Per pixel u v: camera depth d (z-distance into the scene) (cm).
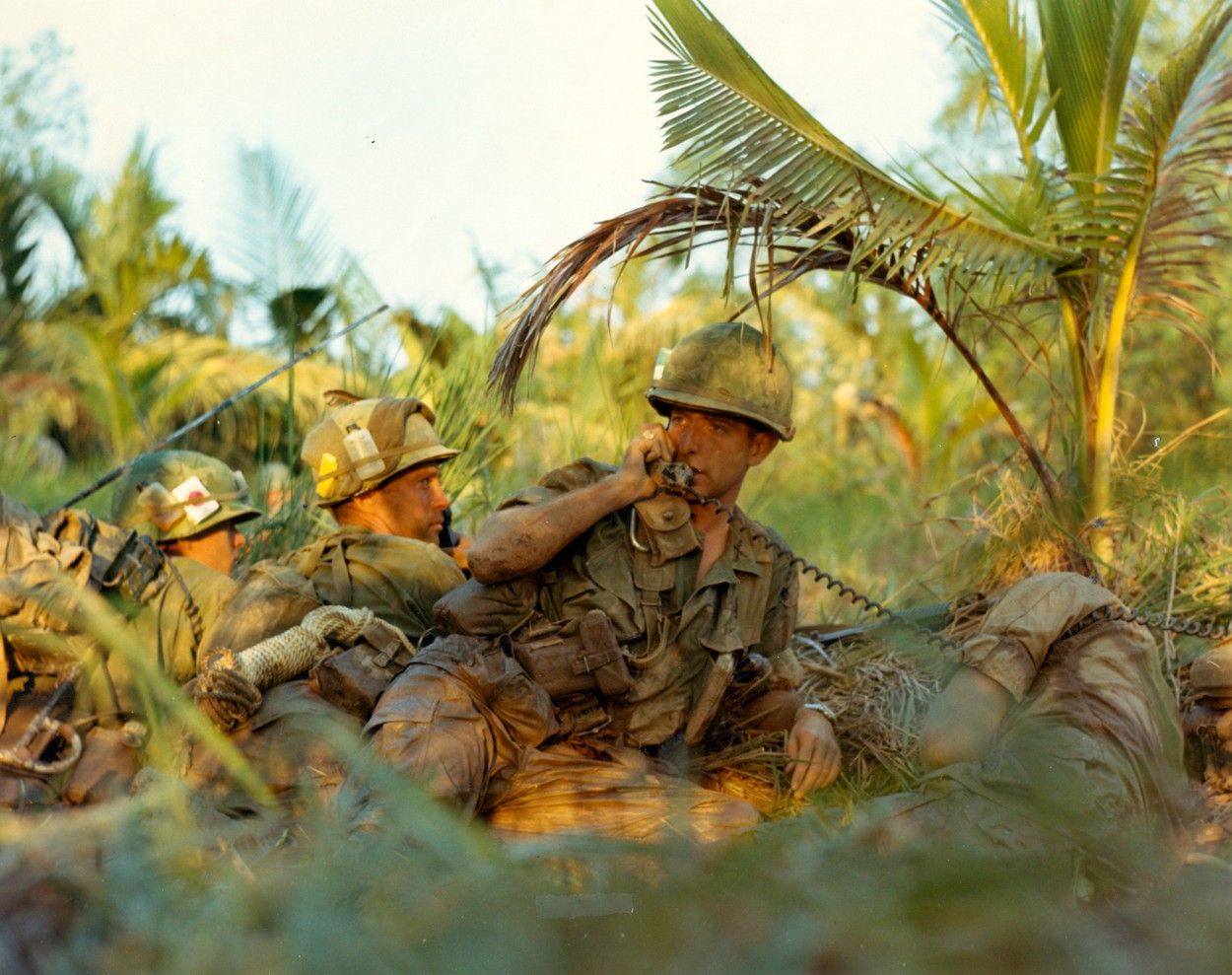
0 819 195
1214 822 343
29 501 800
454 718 321
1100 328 492
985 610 464
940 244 446
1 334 1163
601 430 706
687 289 984
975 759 324
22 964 162
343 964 131
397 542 401
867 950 126
